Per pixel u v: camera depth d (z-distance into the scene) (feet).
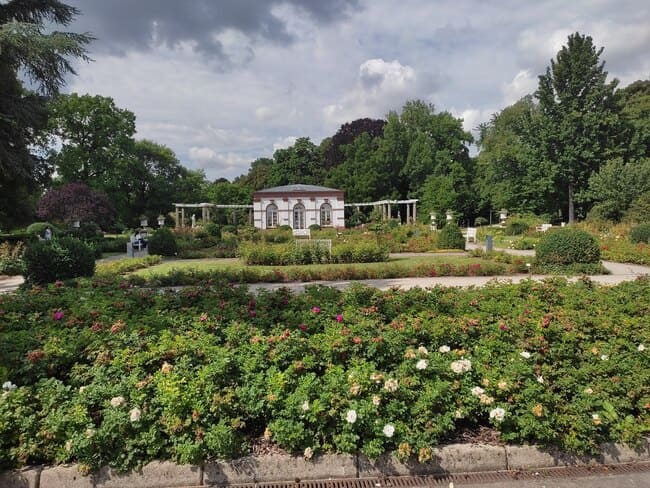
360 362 13.01
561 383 12.24
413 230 102.32
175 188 185.16
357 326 14.92
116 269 53.98
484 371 12.50
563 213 156.87
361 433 11.04
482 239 105.81
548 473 10.94
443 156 187.21
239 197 205.16
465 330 15.03
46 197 109.81
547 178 142.00
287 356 13.16
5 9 57.77
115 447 10.55
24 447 10.43
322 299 20.52
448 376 12.35
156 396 11.29
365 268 48.39
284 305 19.66
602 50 143.54
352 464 10.72
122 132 153.07
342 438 10.77
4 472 10.29
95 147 151.02
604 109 142.20
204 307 18.99
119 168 150.82
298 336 14.05
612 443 11.50
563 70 144.66
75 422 10.60
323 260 62.44
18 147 67.92
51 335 15.07
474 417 11.88
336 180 191.11
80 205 108.78
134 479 10.34
